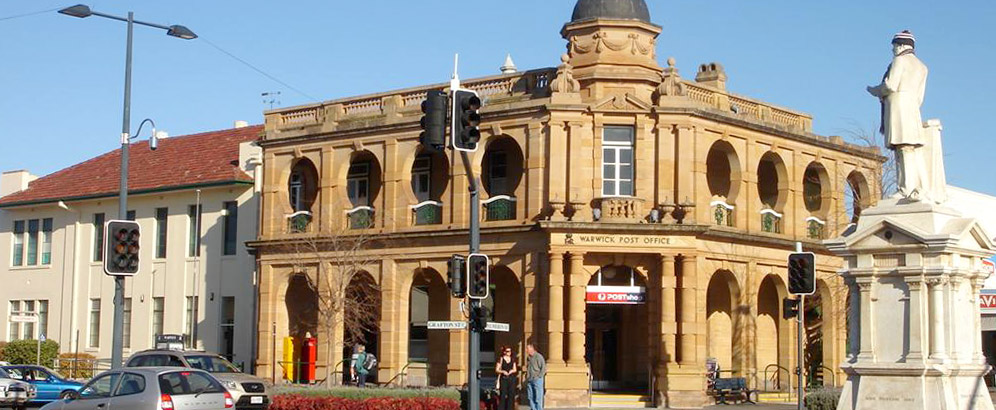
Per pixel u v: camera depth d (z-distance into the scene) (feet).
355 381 163.12
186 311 191.42
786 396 160.45
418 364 166.81
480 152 156.87
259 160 185.78
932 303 81.20
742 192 160.56
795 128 167.32
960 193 171.12
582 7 155.84
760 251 163.12
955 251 81.56
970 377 82.43
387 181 163.84
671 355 148.46
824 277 171.42
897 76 84.53
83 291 206.08
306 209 176.76
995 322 170.60
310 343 169.17
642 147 151.53
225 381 119.65
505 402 119.55
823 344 171.32
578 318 148.25
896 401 81.10
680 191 150.92
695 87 158.20
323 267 166.20
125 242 106.32
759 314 170.30
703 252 153.48
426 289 170.30
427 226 160.76
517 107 153.07
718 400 152.56
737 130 159.84
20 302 214.69
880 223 82.74
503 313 162.81
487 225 155.02
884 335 82.58
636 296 150.51
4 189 219.20
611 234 148.77
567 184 150.92
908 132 83.92
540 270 151.53
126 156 114.21
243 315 183.21
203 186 188.03
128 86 114.62
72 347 206.08
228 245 187.93
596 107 150.82
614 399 149.28
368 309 170.30
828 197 173.58
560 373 147.13
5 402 137.69
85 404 96.37
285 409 120.78
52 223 212.43
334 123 168.76
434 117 90.22
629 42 152.87
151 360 124.88
